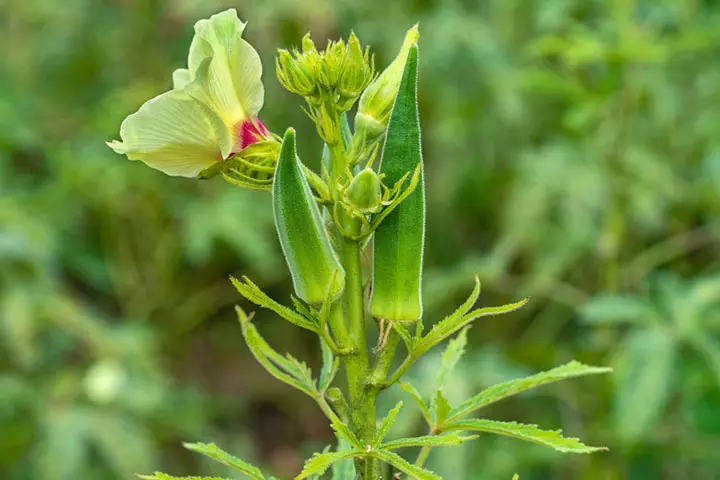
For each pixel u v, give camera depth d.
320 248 0.71
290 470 1.70
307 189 0.71
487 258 1.46
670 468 1.43
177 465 1.60
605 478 1.21
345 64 0.70
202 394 1.65
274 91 1.65
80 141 1.71
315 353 1.79
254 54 0.72
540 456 1.24
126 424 1.39
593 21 1.40
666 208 1.47
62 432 1.34
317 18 1.55
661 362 1.11
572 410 1.34
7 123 1.64
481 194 1.65
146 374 1.44
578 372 0.74
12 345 1.37
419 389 1.19
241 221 1.57
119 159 1.62
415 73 0.71
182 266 1.74
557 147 1.40
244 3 1.58
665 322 1.16
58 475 1.31
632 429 1.09
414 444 0.70
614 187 1.23
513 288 1.52
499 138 1.62
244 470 0.73
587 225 1.37
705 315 1.17
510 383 0.74
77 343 1.64
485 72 1.52
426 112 1.68
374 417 0.73
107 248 1.69
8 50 1.92
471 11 1.67
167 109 0.70
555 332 1.58
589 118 1.25
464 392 1.18
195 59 0.71
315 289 0.72
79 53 1.85
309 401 1.82
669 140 1.45
